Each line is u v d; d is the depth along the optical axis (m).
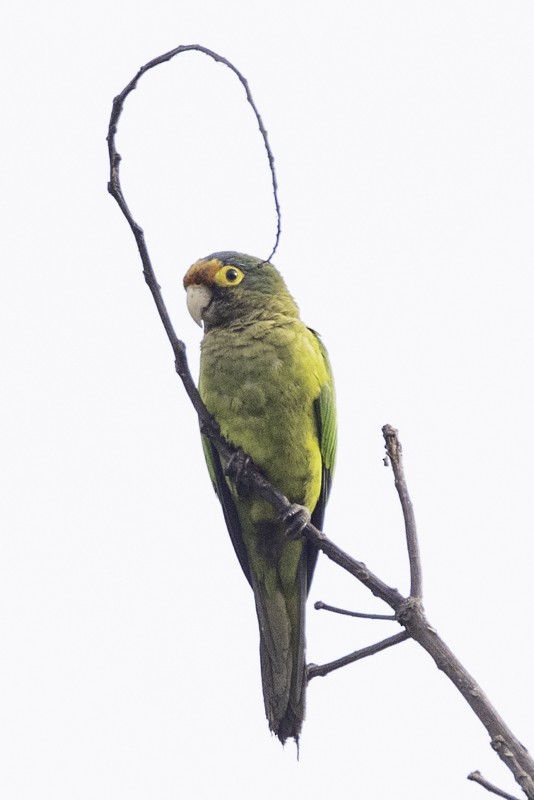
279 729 10.19
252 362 10.84
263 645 11.18
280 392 10.80
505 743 5.82
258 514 11.06
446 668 6.33
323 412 11.09
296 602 11.32
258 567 11.39
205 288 11.40
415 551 6.93
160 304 8.35
